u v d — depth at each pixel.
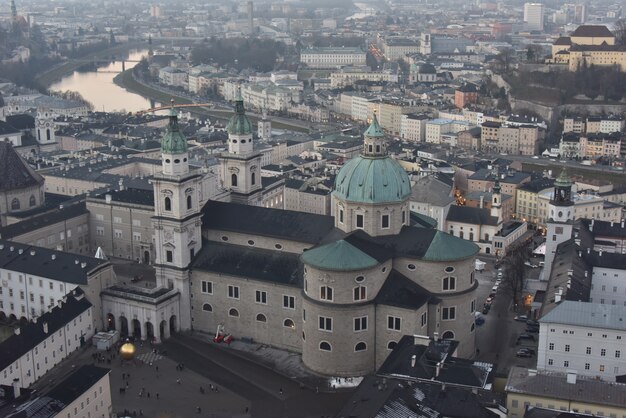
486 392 188.62
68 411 193.50
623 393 187.25
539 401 188.62
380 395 183.50
